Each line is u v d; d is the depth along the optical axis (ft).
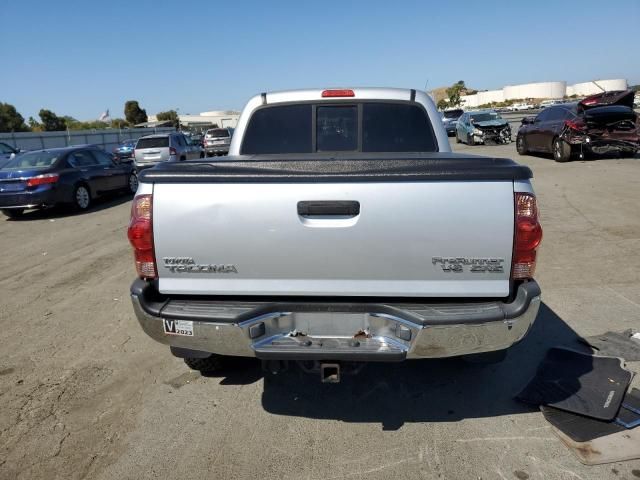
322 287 8.71
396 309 8.52
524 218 8.28
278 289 8.80
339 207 8.46
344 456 9.06
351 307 8.70
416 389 11.25
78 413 10.69
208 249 8.72
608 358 11.83
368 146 13.70
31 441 9.75
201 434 9.84
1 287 19.79
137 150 62.59
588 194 32.27
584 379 10.99
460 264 8.43
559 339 13.30
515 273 8.45
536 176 40.73
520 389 11.08
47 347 13.98
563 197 31.89
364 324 8.77
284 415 10.42
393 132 13.71
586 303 15.64
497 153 63.21
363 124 13.70
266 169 8.52
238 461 9.01
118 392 11.50
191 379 12.02
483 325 8.31
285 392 11.32
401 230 8.39
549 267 19.11
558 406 10.07
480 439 9.41
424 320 8.28
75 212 38.55
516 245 8.33
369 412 10.43
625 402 10.22
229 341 8.70
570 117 48.75
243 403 10.90
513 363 12.19
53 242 27.99
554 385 10.84
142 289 8.94
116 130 144.97
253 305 8.87
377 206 8.36
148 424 10.21
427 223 8.34
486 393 10.98
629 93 47.70
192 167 8.80
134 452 9.35
